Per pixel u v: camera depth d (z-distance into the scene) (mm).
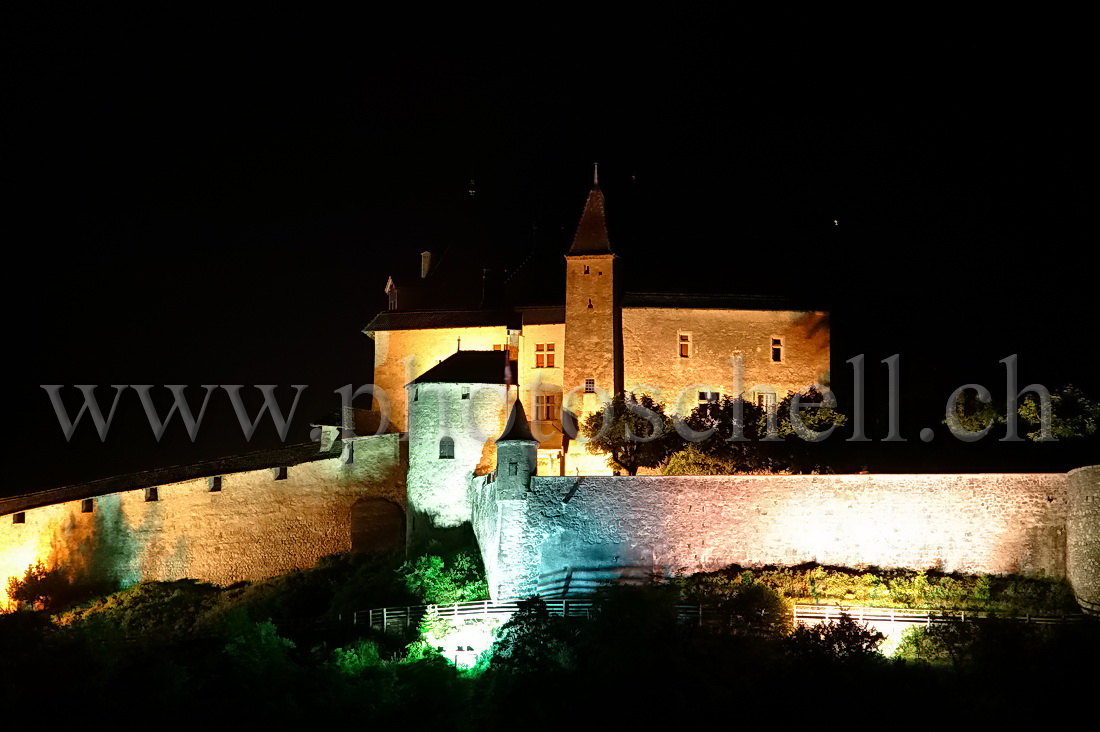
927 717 51750
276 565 76438
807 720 52000
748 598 60344
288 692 57875
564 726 53656
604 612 58000
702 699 53438
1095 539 57875
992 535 60906
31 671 58969
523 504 64750
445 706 57219
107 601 74250
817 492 62906
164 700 56938
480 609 63531
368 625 65312
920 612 58594
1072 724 51188
